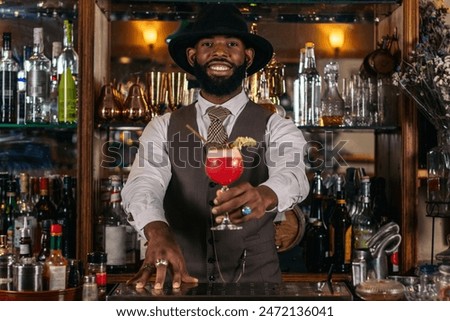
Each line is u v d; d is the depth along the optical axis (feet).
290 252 11.55
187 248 8.93
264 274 8.79
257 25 12.09
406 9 10.77
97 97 11.12
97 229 11.17
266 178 9.02
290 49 12.09
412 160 10.76
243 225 8.77
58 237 8.68
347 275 10.75
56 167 11.99
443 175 10.48
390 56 11.14
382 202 11.51
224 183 7.44
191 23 12.05
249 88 11.30
